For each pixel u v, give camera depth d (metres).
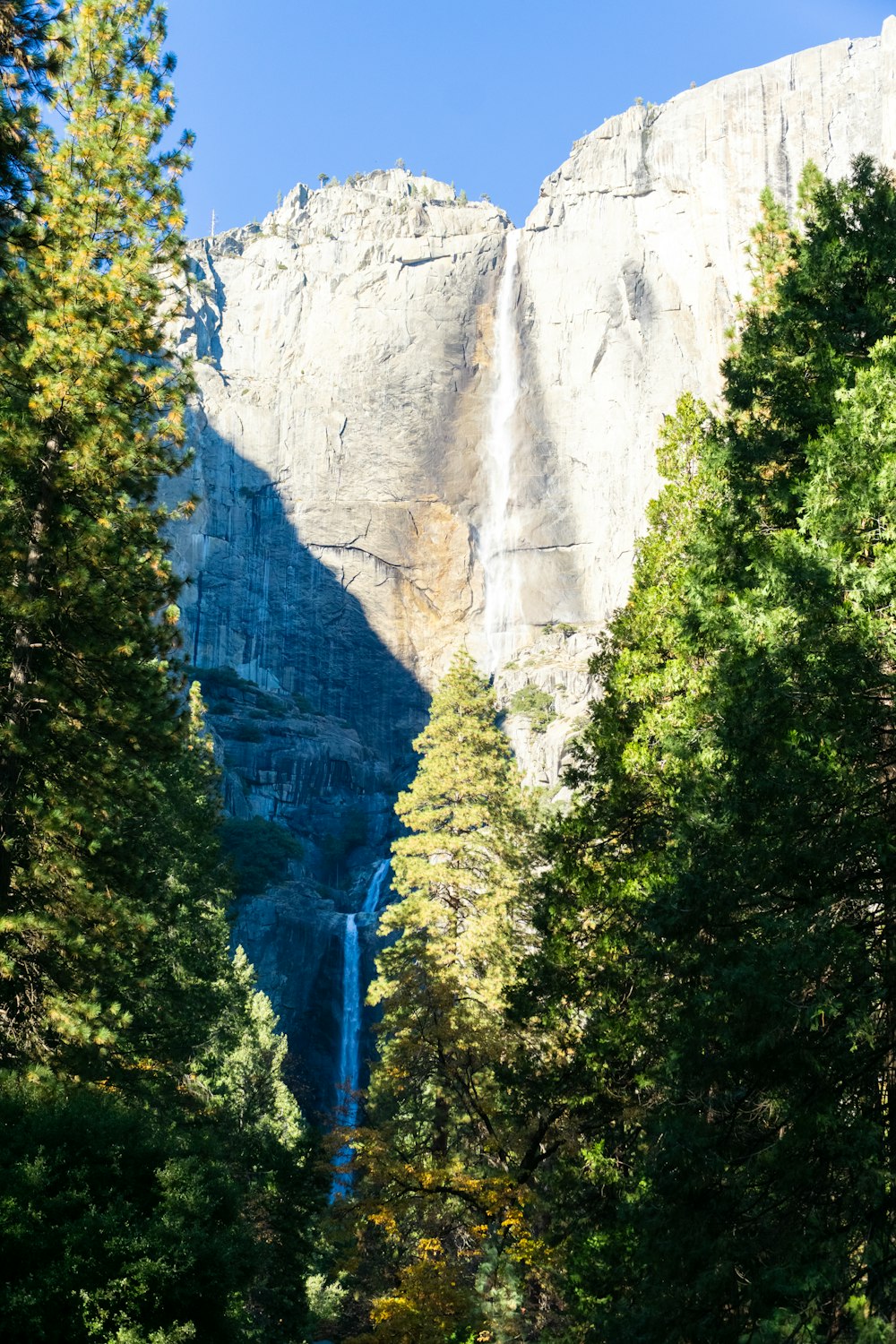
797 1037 12.23
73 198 19.56
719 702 15.45
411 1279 20.39
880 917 12.69
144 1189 14.74
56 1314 12.05
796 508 17.05
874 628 12.16
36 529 18.73
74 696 18.44
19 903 17.97
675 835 16.91
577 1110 19.84
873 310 17.14
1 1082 15.91
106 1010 17.98
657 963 15.86
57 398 18.41
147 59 20.30
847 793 12.48
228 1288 13.72
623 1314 13.53
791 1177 12.06
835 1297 11.30
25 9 15.55
